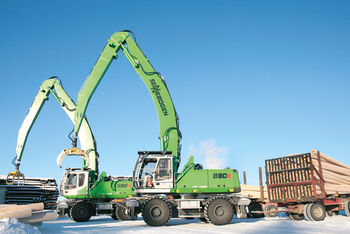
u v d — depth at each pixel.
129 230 10.05
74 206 16.09
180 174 13.16
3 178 25.03
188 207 12.66
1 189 24.17
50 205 25.28
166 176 13.02
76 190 16.91
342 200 15.41
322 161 14.94
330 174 14.83
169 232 9.33
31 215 9.27
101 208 16.75
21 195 24.88
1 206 10.21
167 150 14.05
